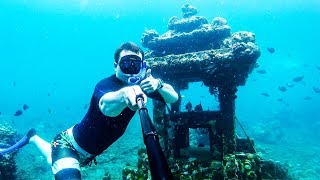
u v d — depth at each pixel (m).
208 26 8.52
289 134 26.12
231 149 7.55
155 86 1.86
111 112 1.81
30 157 15.11
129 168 8.04
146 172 7.60
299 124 30.84
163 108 8.02
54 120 34.09
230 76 7.45
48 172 12.86
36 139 3.26
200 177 7.09
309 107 44.00
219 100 7.77
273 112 35.66
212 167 7.15
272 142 21.97
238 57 7.07
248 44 7.18
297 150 19.19
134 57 2.01
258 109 46.72
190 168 7.41
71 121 31.98
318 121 30.19
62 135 2.59
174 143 8.11
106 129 2.32
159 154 0.91
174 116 8.14
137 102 1.44
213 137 7.73
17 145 3.39
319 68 22.78
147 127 1.07
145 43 8.81
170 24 9.38
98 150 2.50
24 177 11.78
